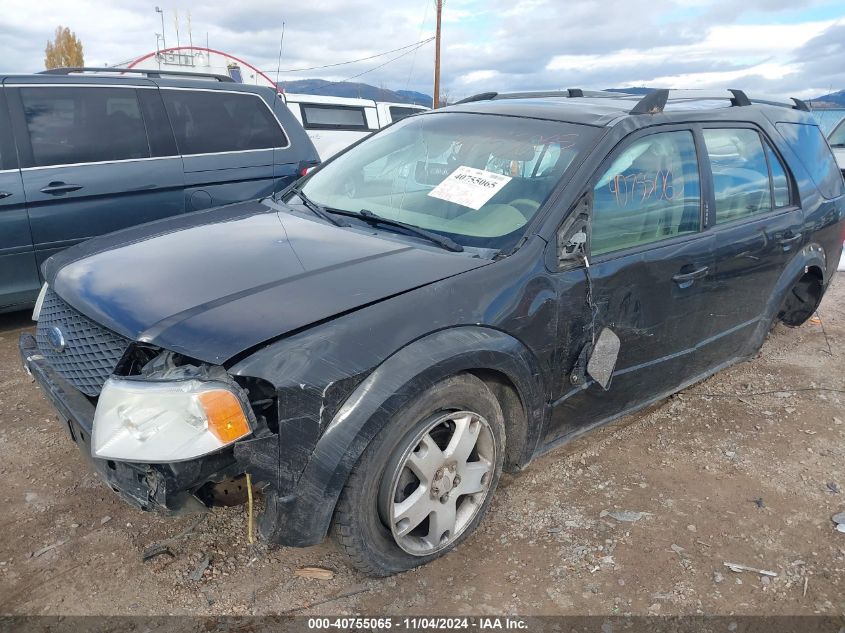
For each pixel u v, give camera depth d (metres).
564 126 3.03
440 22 26.09
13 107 4.52
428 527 2.47
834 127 9.98
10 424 3.37
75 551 2.48
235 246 2.64
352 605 2.27
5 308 4.61
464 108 3.55
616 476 3.12
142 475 1.97
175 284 2.32
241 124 5.57
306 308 2.13
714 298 3.39
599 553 2.58
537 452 2.84
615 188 2.86
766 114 3.93
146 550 2.49
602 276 2.74
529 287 2.51
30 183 4.49
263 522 2.07
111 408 1.94
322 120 10.92
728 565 2.55
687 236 3.19
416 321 2.21
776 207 3.86
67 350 2.38
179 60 11.60
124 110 4.98
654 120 3.10
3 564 2.40
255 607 2.25
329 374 2.00
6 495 2.80
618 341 2.85
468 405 2.38
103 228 4.87
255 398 2.05
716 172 3.40
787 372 4.44
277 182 5.73
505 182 2.86
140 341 2.07
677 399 3.96
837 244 4.46
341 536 2.17
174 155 5.15
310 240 2.69
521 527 2.71
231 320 2.07
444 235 2.72
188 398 1.89
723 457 3.34
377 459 2.13
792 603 2.38
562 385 2.76
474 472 2.49
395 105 11.91
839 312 5.79
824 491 3.09
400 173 3.22
